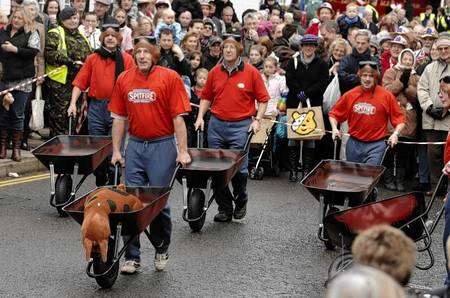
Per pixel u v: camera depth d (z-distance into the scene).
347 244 10.33
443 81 11.72
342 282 4.16
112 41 14.71
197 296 10.27
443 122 17.27
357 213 10.41
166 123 10.93
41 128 18.67
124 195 10.01
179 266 11.47
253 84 14.02
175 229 13.42
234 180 13.95
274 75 18.89
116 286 10.52
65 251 11.84
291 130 18.14
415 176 19.25
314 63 18.59
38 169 17.56
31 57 17.25
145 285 10.60
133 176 11.09
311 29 23.64
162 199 10.33
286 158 19.22
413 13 37.97
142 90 10.76
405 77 17.95
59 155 13.35
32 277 10.69
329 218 10.30
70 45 18.20
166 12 21.36
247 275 11.22
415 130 17.78
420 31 24.22
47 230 12.87
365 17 28.72
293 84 18.58
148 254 11.97
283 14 28.94
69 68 18.20
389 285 4.16
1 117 17.12
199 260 11.78
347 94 14.01
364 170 12.88
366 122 13.81
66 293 10.17
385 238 4.95
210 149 13.39
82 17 20.31
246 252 12.30
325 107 18.58
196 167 13.19
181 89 10.82
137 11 23.28
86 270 10.38
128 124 11.50
